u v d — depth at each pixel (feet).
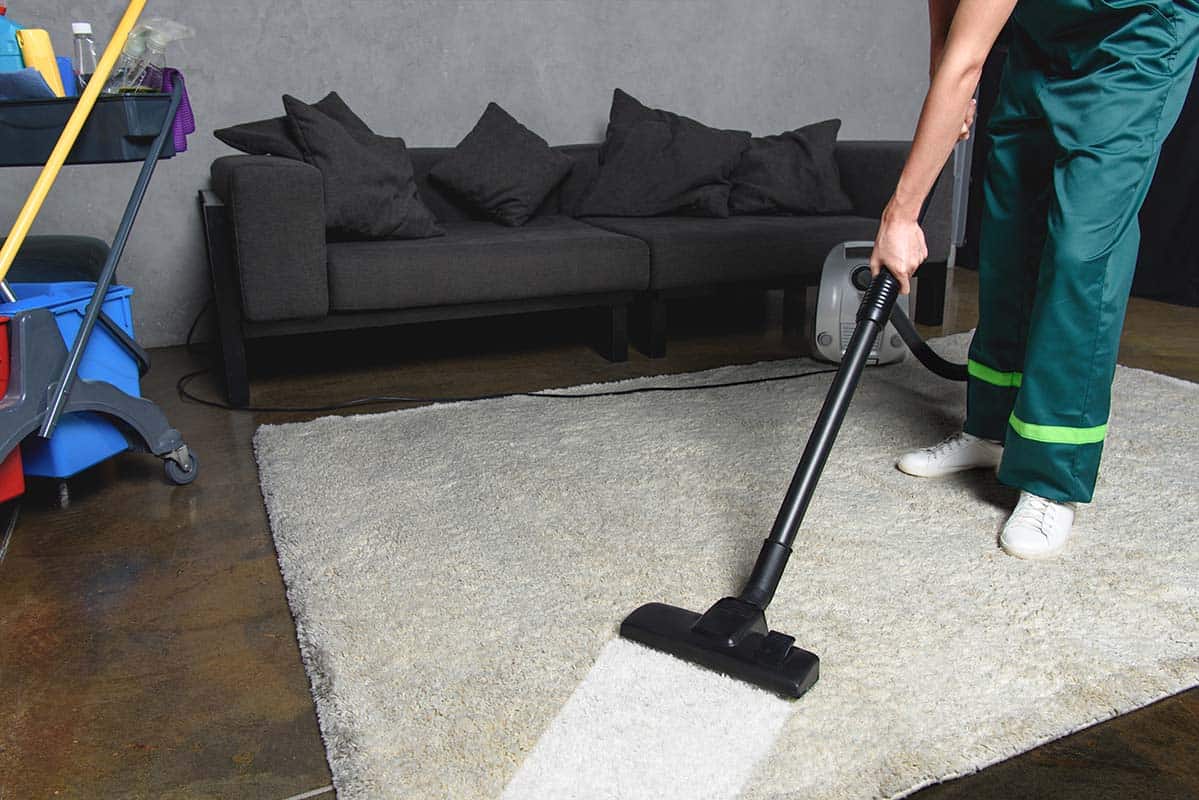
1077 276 4.71
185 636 4.47
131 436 6.12
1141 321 10.68
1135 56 4.60
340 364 9.29
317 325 8.09
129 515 5.83
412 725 3.68
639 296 9.47
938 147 4.33
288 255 7.61
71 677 4.15
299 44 10.21
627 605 4.54
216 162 8.30
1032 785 3.37
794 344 9.89
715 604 4.18
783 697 3.79
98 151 5.46
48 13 9.15
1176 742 3.60
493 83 11.18
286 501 5.84
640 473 6.20
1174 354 9.29
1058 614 4.43
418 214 8.82
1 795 3.42
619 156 10.80
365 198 8.47
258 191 7.39
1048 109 4.88
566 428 7.11
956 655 4.10
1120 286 4.73
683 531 5.34
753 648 3.92
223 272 7.66
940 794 3.33
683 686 3.87
